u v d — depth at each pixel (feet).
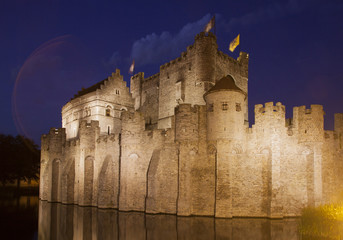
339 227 97.71
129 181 144.05
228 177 123.13
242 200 125.49
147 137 144.56
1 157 260.21
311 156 127.95
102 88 217.36
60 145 190.49
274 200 120.78
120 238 93.40
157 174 134.21
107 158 157.79
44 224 117.29
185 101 193.47
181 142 131.23
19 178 266.16
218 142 125.49
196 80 185.98
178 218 122.52
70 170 175.42
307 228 97.55
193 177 129.90
